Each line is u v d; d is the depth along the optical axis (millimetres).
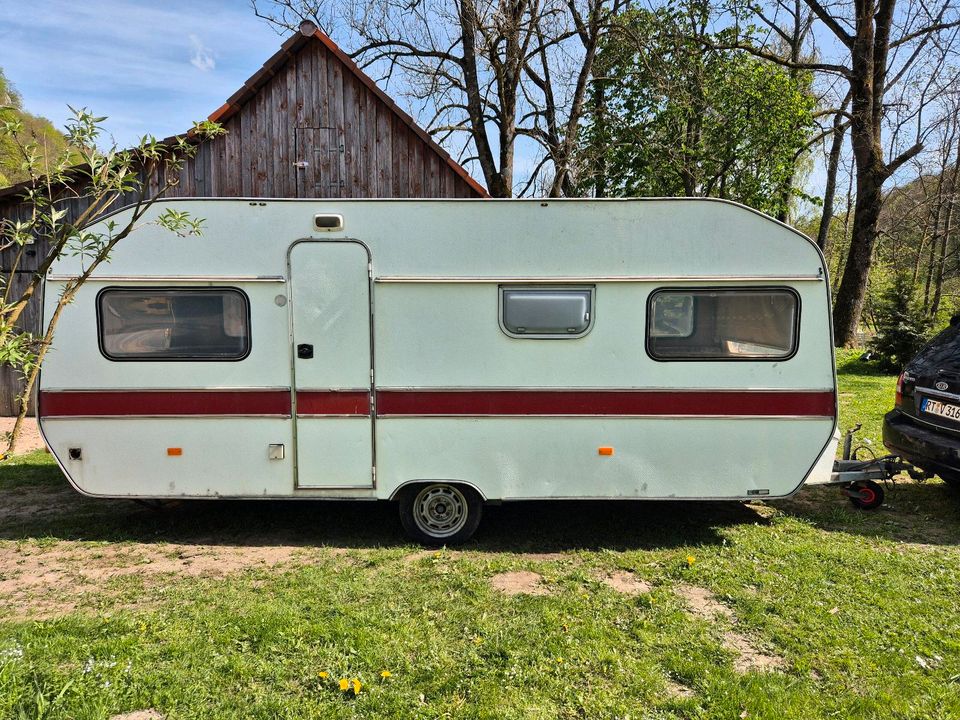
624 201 4594
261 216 4621
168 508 5648
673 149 11758
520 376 4672
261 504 5785
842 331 16531
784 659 3301
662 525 5230
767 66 12984
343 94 8617
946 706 2906
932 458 5266
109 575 4234
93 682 2906
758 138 11859
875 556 4535
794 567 4363
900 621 3656
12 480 6402
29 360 3033
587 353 4660
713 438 4680
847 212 27281
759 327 4645
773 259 4605
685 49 12188
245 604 3758
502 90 12703
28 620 3562
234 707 2830
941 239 26578
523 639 3420
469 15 11789
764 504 5762
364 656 3213
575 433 4695
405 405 4684
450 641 3404
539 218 4617
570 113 13539
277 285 4629
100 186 3113
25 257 8617
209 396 4695
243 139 8586
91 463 4742
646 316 4633
